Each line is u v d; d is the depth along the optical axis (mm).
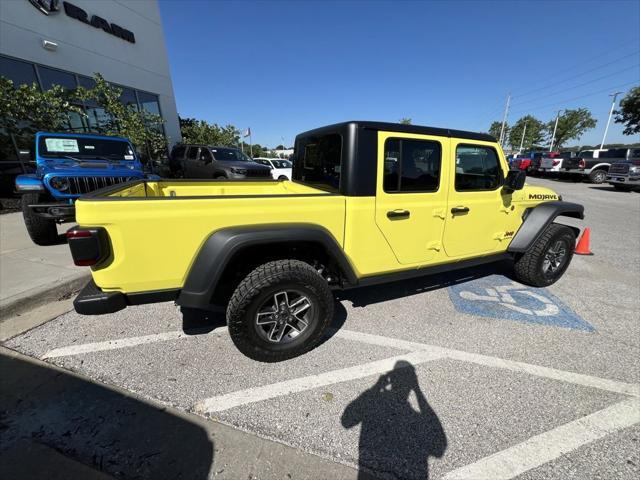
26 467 1609
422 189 2842
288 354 2449
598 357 2570
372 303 3475
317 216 2426
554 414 2002
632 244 5887
